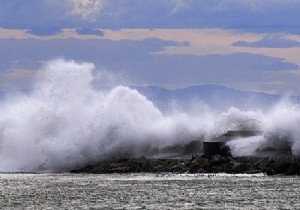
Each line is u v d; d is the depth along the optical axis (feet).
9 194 461.78
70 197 442.09
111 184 515.91
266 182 513.86
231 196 436.76
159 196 440.04
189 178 548.72
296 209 380.17
